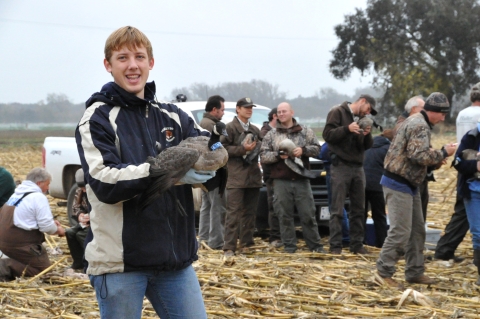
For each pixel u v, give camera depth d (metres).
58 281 7.68
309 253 9.21
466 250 9.49
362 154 9.24
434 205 13.41
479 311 6.53
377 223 9.98
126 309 3.74
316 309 6.45
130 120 3.86
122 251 3.68
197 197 10.66
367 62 52.97
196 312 3.91
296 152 9.12
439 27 49.38
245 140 8.94
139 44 3.86
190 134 4.16
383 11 51.38
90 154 3.63
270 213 10.08
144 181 3.52
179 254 3.83
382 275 7.52
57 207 13.30
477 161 7.37
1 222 7.85
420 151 7.05
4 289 7.19
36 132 57.19
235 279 7.45
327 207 10.34
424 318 6.25
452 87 50.34
